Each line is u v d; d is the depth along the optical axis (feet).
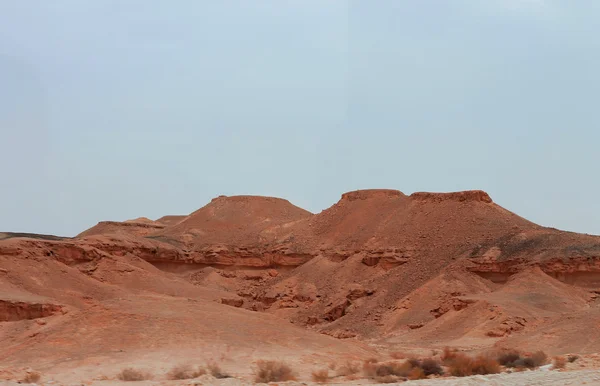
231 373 151.53
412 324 309.42
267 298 404.77
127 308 201.36
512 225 397.19
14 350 182.19
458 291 331.77
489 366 152.05
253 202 557.33
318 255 440.45
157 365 163.43
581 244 353.92
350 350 198.90
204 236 504.43
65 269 333.83
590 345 190.90
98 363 165.37
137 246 425.69
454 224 412.36
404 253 403.75
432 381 116.67
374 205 475.31
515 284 332.19
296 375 148.56
